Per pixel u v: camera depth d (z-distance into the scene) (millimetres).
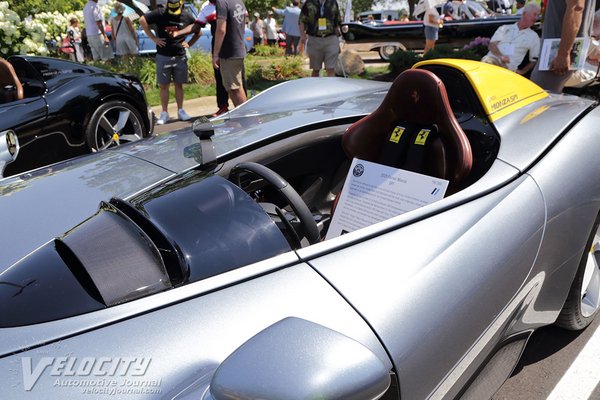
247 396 985
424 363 1410
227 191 1679
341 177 2762
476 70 2289
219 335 1270
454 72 2293
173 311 1308
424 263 1512
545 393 2180
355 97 3008
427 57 10383
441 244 1579
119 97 5121
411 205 1959
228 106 7527
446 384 1537
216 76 7250
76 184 1939
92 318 1284
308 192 2674
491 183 1822
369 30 13383
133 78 5371
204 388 1160
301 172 2576
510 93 2314
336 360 1041
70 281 1381
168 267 1433
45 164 4555
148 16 6914
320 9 7676
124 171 2041
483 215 1706
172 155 2191
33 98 4504
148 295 1352
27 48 6289
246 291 1370
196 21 7066
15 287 1382
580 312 2363
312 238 1745
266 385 996
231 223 1564
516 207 1774
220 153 2242
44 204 1795
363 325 1335
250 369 1027
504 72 2410
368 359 1061
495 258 1643
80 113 4758
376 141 2336
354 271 1448
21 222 1689
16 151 2865
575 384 2217
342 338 1097
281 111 2844
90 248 1464
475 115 2230
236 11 6395
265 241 1536
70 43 11203
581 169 2012
